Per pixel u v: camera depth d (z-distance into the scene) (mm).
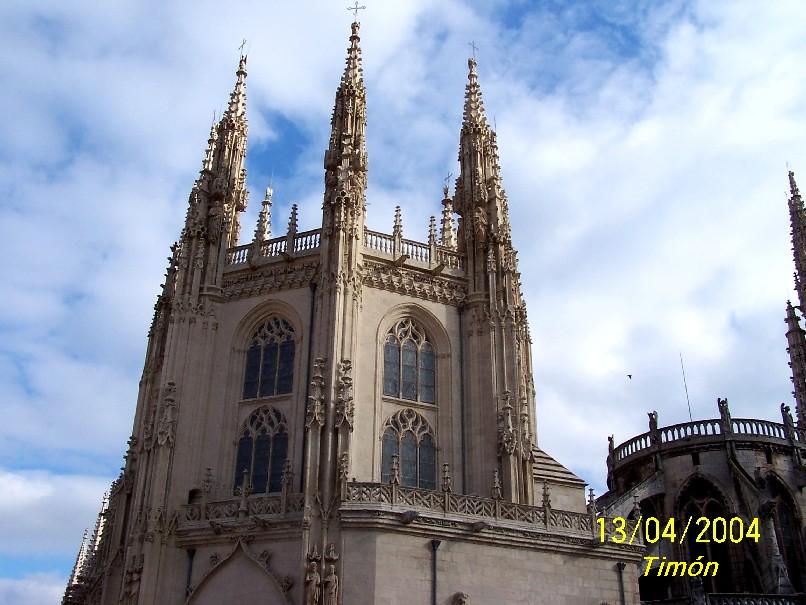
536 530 43062
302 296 48969
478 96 59562
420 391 49250
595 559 44656
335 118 53188
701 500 59625
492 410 48156
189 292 49750
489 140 57844
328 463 41156
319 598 37906
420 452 47688
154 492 43812
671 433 62781
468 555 41062
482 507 42656
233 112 58406
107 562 51656
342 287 46656
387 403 47750
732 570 56562
